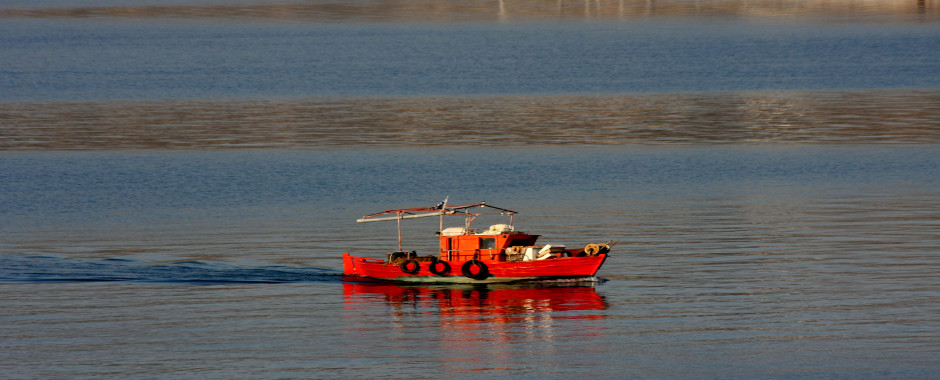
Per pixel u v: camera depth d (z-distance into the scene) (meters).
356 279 178.75
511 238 174.00
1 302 163.62
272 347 141.38
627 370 132.25
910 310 153.25
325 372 131.88
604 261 187.00
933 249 191.00
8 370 132.88
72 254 197.38
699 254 191.62
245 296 167.50
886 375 128.75
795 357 135.38
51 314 157.12
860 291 164.12
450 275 173.38
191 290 171.62
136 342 143.50
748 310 155.50
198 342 143.50
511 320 153.12
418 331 148.25
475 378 129.88
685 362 134.50
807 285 168.38
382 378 129.88
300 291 171.00
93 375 131.25
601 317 153.88
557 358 136.75
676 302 160.62
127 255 196.12
